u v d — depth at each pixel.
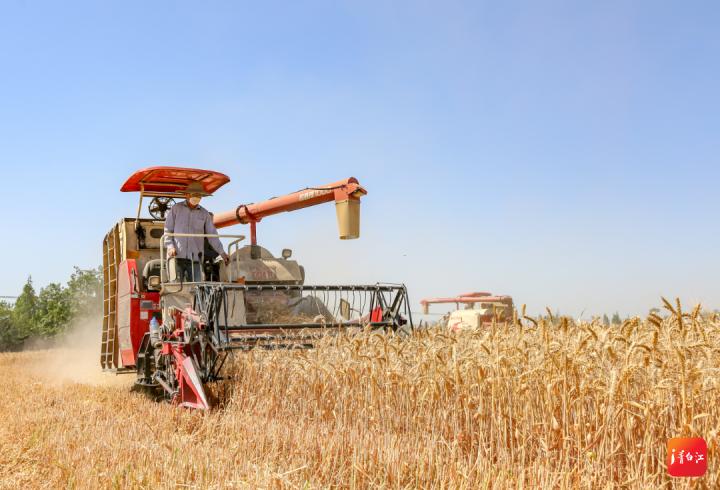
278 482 5.32
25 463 6.41
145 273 11.89
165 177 12.38
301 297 12.30
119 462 5.96
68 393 11.58
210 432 7.31
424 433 6.57
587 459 5.12
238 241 12.18
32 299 36.81
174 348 9.82
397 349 7.36
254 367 9.06
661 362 4.98
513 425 6.07
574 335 5.96
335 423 7.67
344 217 12.17
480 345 6.43
